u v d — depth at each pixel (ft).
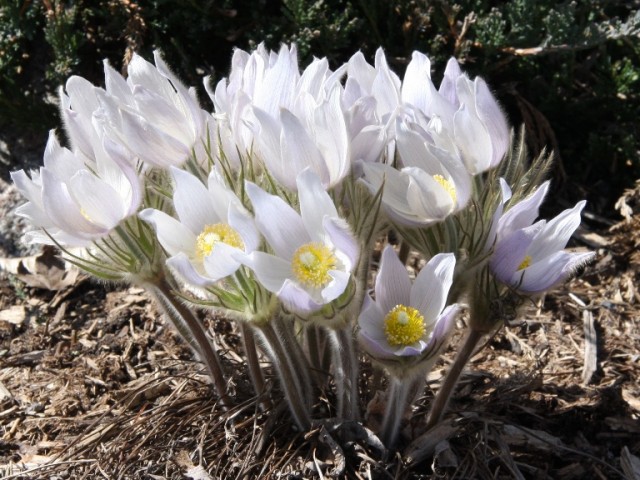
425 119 1.01
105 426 1.26
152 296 1.19
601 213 1.83
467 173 0.94
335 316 0.95
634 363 1.43
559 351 1.47
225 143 1.04
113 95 1.01
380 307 1.00
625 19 2.00
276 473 1.12
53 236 1.02
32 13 1.79
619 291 1.62
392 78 1.09
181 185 0.93
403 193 0.98
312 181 0.89
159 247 1.07
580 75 1.95
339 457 1.10
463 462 1.13
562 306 1.58
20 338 1.58
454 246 1.00
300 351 1.17
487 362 1.44
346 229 0.87
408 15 1.81
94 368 1.47
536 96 1.93
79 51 1.87
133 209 0.99
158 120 0.97
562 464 1.22
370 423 1.16
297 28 1.80
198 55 1.90
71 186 0.97
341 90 0.99
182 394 1.29
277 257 0.93
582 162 1.90
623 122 1.90
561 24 1.75
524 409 1.29
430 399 1.27
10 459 1.29
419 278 0.99
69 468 1.23
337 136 0.92
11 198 1.79
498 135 1.01
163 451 1.20
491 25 1.78
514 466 1.14
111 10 1.80
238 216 0.88
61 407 1.39
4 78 1.80
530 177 1.13
